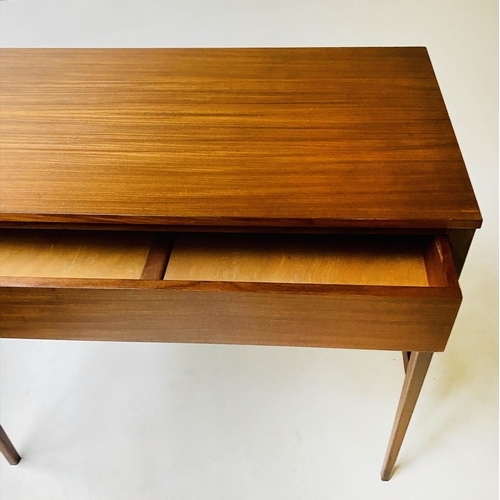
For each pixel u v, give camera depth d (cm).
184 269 79
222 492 98
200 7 227
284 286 66
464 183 74
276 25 214
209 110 89
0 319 74
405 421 85
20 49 106
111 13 229
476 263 131
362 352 118
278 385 113
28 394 114
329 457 102
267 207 72
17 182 77
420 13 214
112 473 101
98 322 73
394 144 81
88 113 90
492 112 172
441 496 95
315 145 82
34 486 100
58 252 82
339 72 97
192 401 111
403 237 81
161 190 75
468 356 115
